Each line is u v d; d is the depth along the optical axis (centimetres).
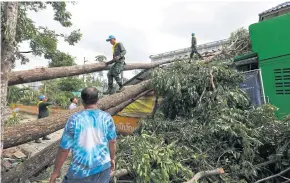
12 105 1307
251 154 403
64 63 1179
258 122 473
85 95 264
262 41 571
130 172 352
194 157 387
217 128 432
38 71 454
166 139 465
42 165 415
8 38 295
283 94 524
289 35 518
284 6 632
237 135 425
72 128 242
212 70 569
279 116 527
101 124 256
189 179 350
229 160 418
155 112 601
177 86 559
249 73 592
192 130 462
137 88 636
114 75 639
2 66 293
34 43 1053
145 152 351
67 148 239
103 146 254
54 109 1847
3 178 378
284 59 526
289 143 396
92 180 244
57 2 1082
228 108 484
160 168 348
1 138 290
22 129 372
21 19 693
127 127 928
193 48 843
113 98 566
